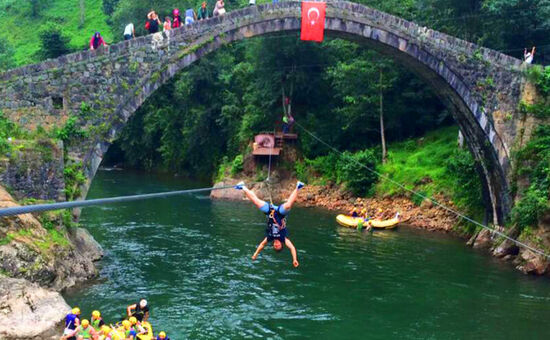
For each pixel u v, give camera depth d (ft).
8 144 60.80
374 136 139.64
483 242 86.43
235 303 56.95
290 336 49.21
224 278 65.26
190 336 48.32
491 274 70.85
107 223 96.07
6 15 302.86
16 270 52.39
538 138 81.66
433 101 135.03
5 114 65.16
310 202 126.00
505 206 84.94
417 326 52.60
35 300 49.08
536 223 74.33
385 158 126.72
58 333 46.09
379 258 77.10
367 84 129.29
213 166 172.14
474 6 111.55
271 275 67.10
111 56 69.41
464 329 52.21
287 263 72.69
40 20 289.74
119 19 193.88
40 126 66.49
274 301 58.03
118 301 55.31
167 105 190.19
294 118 147.43
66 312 49.39
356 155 123.44
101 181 159.22
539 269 70.85
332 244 84.69
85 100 68.44
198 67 165.99
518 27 99.35
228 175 147.54
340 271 69.77
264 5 78.43
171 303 56.08
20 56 245.24
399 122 133.80
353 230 96.02
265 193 133.49
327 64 143.02
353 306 57.41
